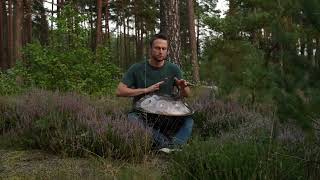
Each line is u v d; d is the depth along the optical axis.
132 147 4.64
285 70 2.63
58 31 9.91
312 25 2.55
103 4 35.09
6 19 34.06
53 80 9.54
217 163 3.17
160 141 5.03
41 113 5.48
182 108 5.30
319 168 3.15
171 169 3.44
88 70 9.72
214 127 6.25
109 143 4.73
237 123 6.17
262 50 2.69
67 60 9.66
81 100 6.57
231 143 3.63
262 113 6.14
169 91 5.57
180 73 5.62
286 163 3.10
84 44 10.12
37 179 3.74
